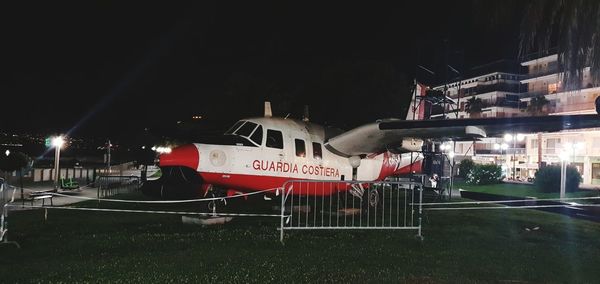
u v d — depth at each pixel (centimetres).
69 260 745
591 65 1197
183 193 1778
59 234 990
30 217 1309
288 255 812
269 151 1295
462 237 1084
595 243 1063
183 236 972
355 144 1470
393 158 1764
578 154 5212
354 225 1237
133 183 2758
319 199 1759
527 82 7269
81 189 2811
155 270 688
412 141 1458
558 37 1246
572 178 2958
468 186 3956
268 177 1290
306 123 1498
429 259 825
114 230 1059
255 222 1237
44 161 6128
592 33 1184
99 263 724
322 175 1430
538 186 3103
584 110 5322
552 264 822
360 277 684
